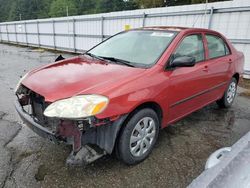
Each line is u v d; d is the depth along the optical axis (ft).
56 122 7.27
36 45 64.80
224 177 3.03
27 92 8.61
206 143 10.26
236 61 14.23
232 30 25.18
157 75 8.66
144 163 8.64
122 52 10.49
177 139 10.54
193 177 7.96
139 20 34.71
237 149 3.56
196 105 11.31
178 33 10.33
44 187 7.26
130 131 7.97
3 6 241.35
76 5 191.21
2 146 9.50
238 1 24.02
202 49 11.42
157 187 7.43
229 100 14.66
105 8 177.17
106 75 8.23
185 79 9.82
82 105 6.81
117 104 7.30
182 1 101.45
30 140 10.00
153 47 9.95
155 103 8.68
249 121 12.85
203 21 27.25
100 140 7.47
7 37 83.97
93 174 7.91
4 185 7.29
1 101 15.14
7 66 30.07
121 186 7.41
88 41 46.11
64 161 8.55
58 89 7.47
